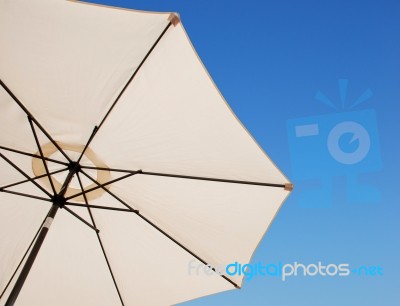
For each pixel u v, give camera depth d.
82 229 2.58
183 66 1.93
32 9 1.78
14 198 2.45
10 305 1.57
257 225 2.46
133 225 2.57
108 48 1.92
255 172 2.24
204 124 2.13
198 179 2.32
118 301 2.63
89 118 2.22
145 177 2.42
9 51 1.93
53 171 2.53
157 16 1.75
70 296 2.58
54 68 2.00
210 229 2.52
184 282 2.64
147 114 2.16
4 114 2.14
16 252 2.47
